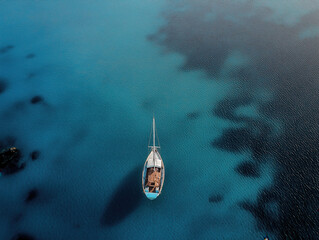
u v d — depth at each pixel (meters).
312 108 66.81
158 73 82.12
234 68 81.56
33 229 48.72
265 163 56.75
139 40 96.38
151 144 62.56
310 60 81.38
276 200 50.56
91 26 104.69
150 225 48.78
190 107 70.75
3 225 49.38
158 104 72.25
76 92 77.12
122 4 119.12
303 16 102.12
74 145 63.25
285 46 88.00
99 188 54.59
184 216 49.78
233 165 57.22
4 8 116.56
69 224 49.25
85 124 68.12
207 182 54.59
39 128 67.44
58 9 116.00
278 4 110.88
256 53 86.31
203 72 81.38
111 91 76.88
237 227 47.69
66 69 85.06
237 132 63.56
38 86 79.62
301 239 44.91
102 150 61.88
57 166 58.84
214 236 46.88
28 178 56.53
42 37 99.25
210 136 63.41
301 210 48.62
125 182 55.44
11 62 88.44
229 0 116.31
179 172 56.56
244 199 51.44
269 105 69.06
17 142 64.00
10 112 71.81
